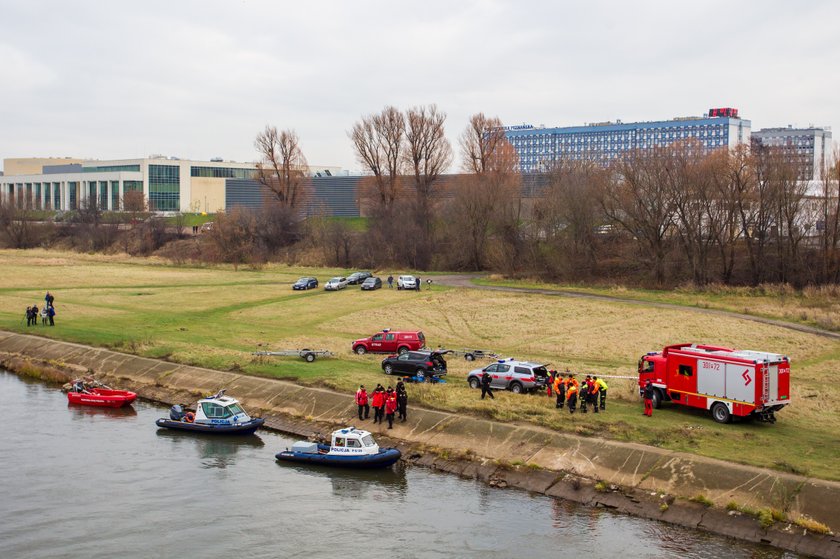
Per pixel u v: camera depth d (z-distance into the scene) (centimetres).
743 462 3709
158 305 9412
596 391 4616
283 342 7100
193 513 3619
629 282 10556
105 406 5366
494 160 14762
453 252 13438
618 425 4325
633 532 3338
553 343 7150
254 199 19900
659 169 10794
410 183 15062
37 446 4522
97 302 9588
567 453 4016
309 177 17612
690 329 7500
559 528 3397
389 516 3553
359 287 10819
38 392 5778
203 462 4275
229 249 14612
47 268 13125
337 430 4497
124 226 18262
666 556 3109
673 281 10331
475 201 13088
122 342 6919
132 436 4725
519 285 10712
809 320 7775
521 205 13075
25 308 9062
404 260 13588
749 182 10375
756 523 3300
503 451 4153
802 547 3130
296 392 5238
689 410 4728
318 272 13025
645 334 7369
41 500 3753
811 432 4331
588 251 11238
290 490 3872
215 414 4788
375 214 14662
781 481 3481
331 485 3934
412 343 6525
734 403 4356
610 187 11431
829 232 9838
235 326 7988
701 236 10412
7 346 7144
